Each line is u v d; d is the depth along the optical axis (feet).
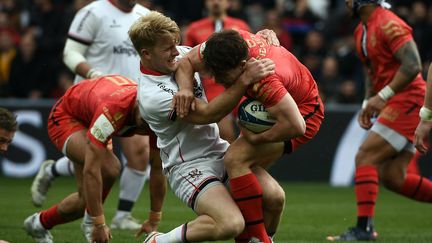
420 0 170.60
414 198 87.10
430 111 68.90
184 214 102.78
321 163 142.61
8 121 68.18
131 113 67.05
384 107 83.87
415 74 81.61
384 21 82.58
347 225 95.20
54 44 159.43
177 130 63.00
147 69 63.26
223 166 64.18
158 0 171.73
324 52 160.56
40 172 93.86
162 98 61.82
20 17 172.45
